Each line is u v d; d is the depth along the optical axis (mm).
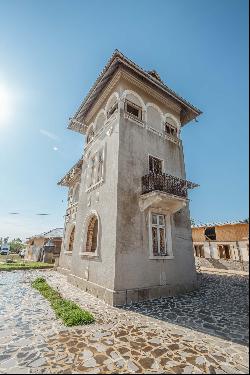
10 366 3850
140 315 6660
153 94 12977
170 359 4098
